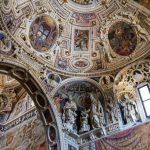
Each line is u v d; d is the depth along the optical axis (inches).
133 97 761.6
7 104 971.9
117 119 749.3
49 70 794.2
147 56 766.5
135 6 746.2
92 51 829.2
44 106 786.2
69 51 826.8
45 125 783.7
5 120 965.8
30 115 897.5
